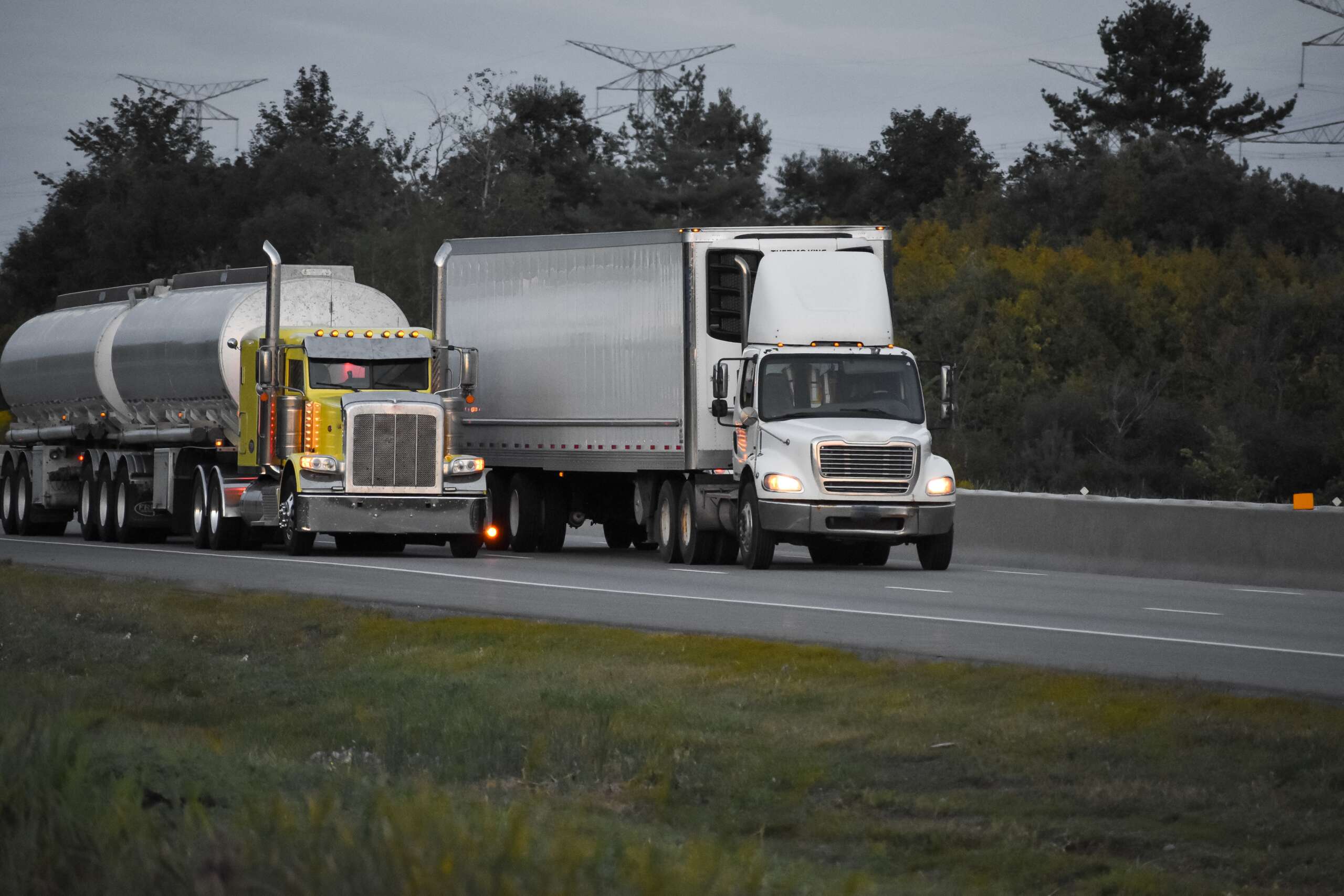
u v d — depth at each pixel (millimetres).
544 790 27906
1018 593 60906
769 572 71938
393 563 75250
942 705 33719
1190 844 24047
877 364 75938
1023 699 33906
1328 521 67938
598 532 113500
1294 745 28984
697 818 26062
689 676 38438
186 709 37062
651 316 79875
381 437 80062
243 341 86875
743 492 74875
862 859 23766
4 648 44969
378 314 90500
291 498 80062
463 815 20062
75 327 105625
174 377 91938
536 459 87250
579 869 16266
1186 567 72938
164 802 20469
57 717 23531
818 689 36000
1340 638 46500
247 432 86188
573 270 84438
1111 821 25266
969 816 25922
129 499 95062
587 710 34469
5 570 66625
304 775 24969
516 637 44719
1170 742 29625
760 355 75375
